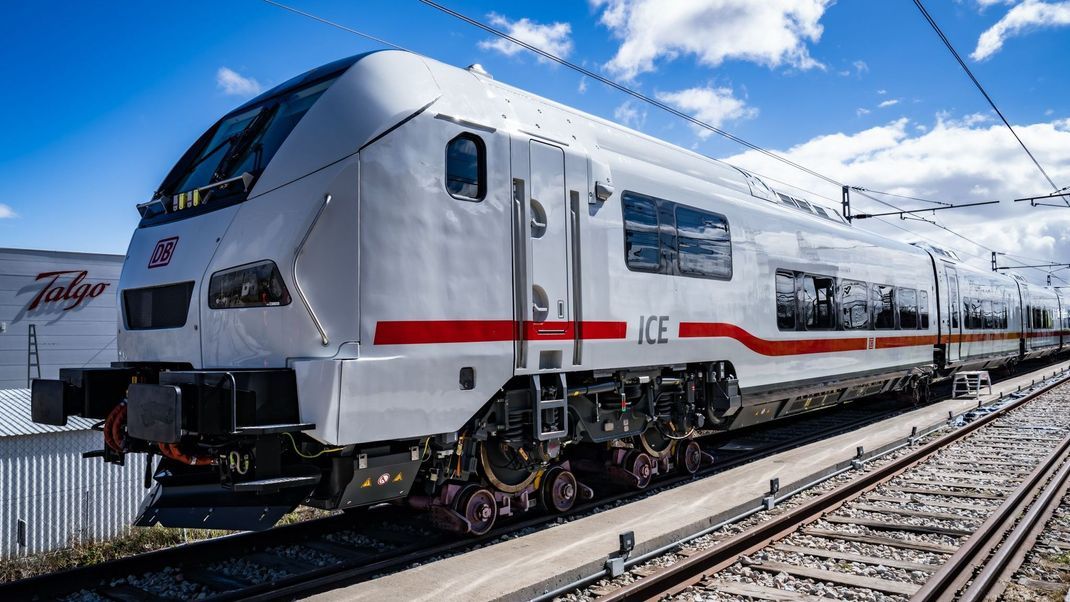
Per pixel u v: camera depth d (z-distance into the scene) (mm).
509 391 5582
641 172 6984
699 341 7457
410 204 4836
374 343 4586
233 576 5008
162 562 5098
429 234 4926
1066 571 5105
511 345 5441
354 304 4535
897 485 7852
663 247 7066
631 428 6973
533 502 6152
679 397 7543
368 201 4648
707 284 7648
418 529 6117
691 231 7512
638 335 6637
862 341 11391
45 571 7754
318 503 4816
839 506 6801
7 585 4473
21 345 14750
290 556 5434
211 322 4965
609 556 4863
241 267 4805
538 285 5680
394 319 4688
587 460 7332
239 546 5488
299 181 4664
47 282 15172
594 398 6473
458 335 5051
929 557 5344
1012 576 5004
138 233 5844
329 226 4539
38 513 8859
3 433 8641
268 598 4301
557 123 6273
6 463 8680
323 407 4305
